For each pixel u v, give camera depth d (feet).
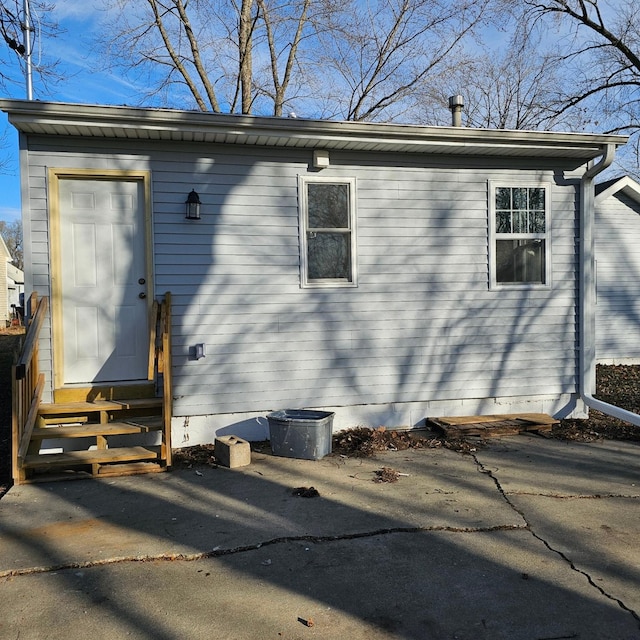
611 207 43.88
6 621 9.27
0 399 29.22
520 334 23.39
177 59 43.78
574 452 19.49
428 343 22.50
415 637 8.73
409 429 22.39
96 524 13.37
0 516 13.92
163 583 10.50
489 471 17.33
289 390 21.20
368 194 21.83
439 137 20.80
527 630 8.89
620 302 44.24
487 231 22.93
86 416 18.89
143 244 20.08
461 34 49.21
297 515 13.79
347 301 21.70
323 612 9.46
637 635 8.75
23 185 18.81
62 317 19.43
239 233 20.63
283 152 20.98
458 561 11.28
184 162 20.10
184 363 20.21
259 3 41.04
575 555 11.55
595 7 48.73
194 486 16.11
